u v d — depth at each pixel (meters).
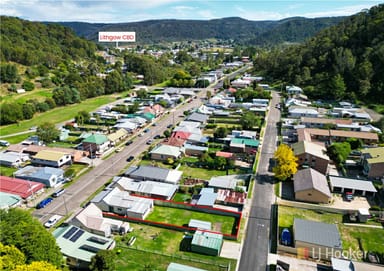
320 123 89.12
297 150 65.06
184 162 67.75
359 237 43.41
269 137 82.69
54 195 54.59
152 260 39.31
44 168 62.28
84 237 41.19
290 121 93.50
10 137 87.38
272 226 46.06
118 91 151.38
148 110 104.06
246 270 37.62
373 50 124.62
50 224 46.00
